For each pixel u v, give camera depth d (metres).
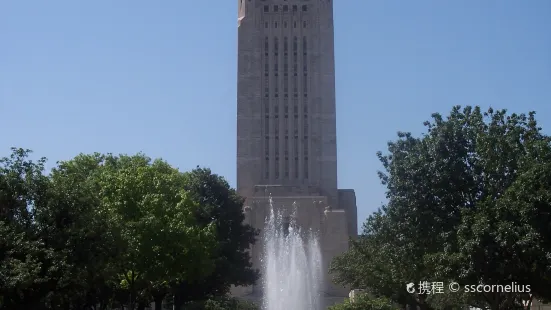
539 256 40.94
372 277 69.88
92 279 50.34
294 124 144.38
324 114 144.50
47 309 48.09
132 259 61.66
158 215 65.38
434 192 46.47
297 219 136.00
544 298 45.84
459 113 48.50
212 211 92.75
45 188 46.72
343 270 86.50
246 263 97.62
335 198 141.88
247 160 142.38
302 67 145.88
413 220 47.09
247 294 125.81
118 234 50.25
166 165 78.69
